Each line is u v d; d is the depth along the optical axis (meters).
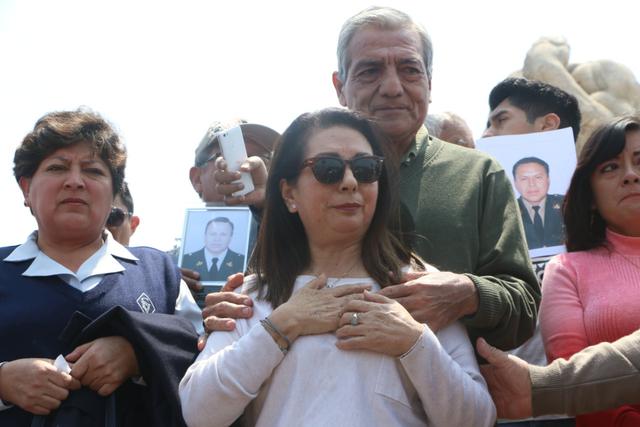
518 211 3.41
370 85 3.61
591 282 3.34
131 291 3.32
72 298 3.20
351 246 3.04
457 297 2.90
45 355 3.10
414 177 3.48
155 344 3.03
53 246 3.40
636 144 3.44
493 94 5.91
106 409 3.02
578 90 9.59
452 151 3.57
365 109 3.60
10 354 3.10
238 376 2.69
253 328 2.77
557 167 4.46
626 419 3.07
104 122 3.51
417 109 3.61
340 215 2.92
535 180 4.45
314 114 3.09
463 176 3.44
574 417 3.63
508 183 3.45
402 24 3.66
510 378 2.90
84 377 3.01
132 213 4.70
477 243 3.32
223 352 2.78
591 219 3.56
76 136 3.37
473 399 2.67
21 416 3.05
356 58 3.64
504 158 4.55
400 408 2.67
